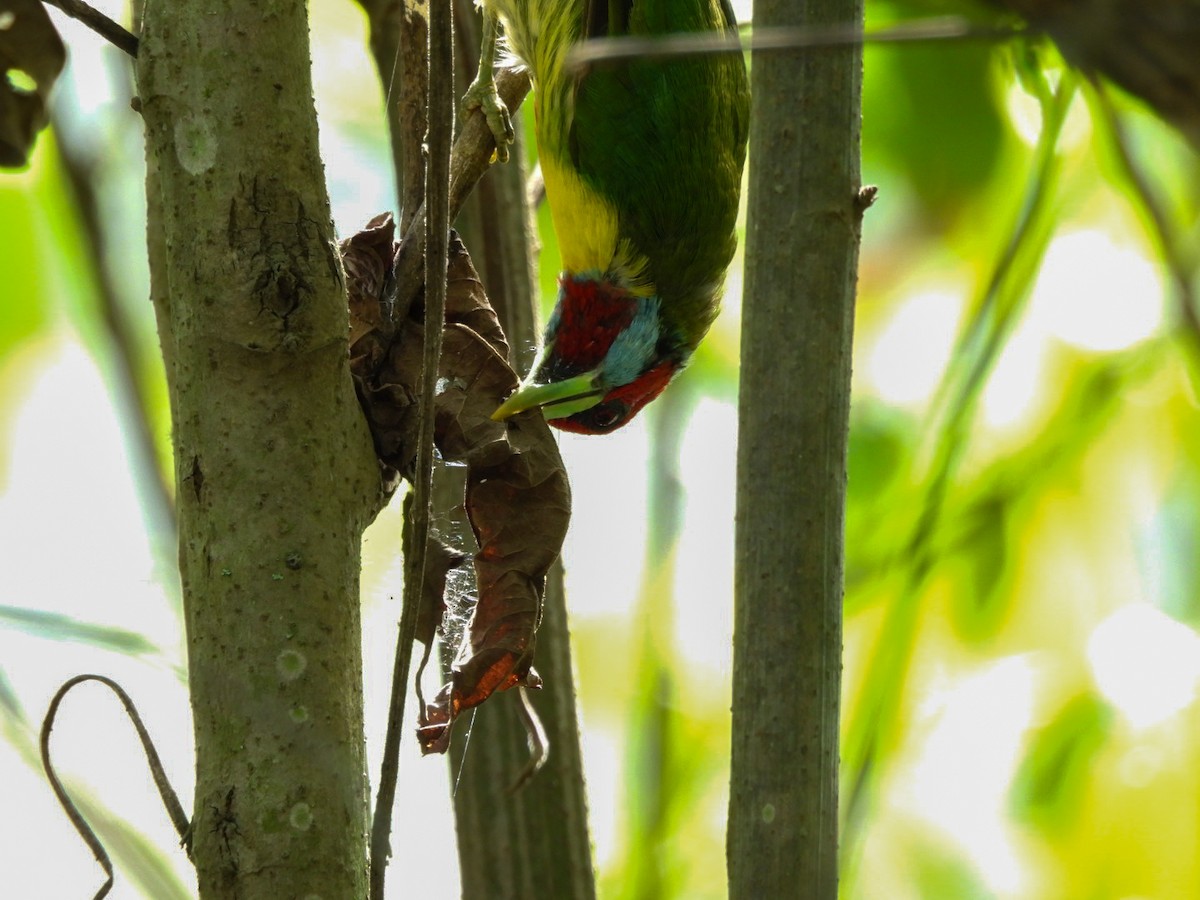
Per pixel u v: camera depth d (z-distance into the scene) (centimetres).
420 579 364
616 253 871
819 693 425
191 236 366
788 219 436
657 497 767
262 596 357
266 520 360
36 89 551
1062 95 610
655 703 760
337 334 371
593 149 857
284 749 351
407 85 462
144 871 575
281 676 354
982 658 872
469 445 426
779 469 430
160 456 652
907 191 884
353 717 365
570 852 588
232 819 348
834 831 423
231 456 361
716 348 1037
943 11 768
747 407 438
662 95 848
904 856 867
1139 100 494
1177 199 747
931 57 819
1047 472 848
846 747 689
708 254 880
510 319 623
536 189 689
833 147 438
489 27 908
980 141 838
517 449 428
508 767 591
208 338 363
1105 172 750
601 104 848
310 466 365
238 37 366
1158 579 879
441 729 409
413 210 459
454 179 459
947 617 854
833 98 438
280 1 370
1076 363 865
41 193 811
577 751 603
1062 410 835
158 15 372
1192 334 403
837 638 432
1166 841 826
